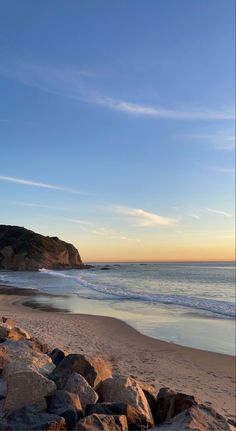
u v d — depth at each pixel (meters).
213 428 4.87
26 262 99.38
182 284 47.06
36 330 14.50
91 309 22.12
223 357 12.09
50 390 5.30
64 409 5.00
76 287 37.72
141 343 13.75
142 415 5.26
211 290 38.69
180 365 11.09
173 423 5.04
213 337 14.97
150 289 38.72
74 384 5.59
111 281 51.81
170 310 22.08
